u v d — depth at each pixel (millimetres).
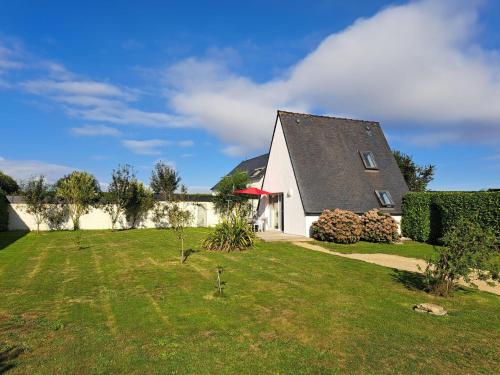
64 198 25781
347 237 17656
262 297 8016
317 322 6445
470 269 8320
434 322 6527
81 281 9414
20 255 13727
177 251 14820
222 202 29016
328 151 22844
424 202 19500
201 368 4711
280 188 23156
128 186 25859
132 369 4660
